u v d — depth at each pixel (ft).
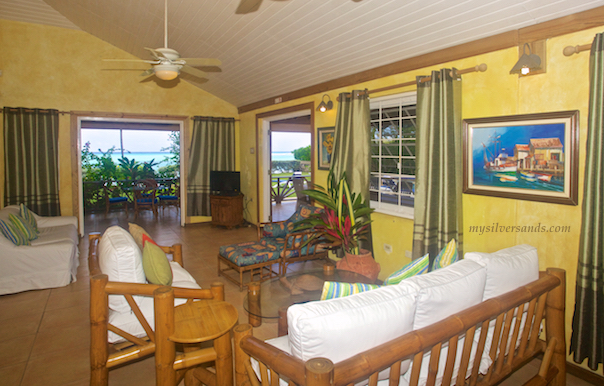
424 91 9.64
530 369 7.79
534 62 7.01
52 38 18.08
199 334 5.48
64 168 18.76
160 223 23.71
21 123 17.33
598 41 6.41
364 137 11.91
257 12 11.02
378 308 4.51
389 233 12.09
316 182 15.47
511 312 5.80
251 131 21.63
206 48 15.06
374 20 9.37
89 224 23.53
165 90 21.01
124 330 7.01
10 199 17.29
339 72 13.05
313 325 4.06
